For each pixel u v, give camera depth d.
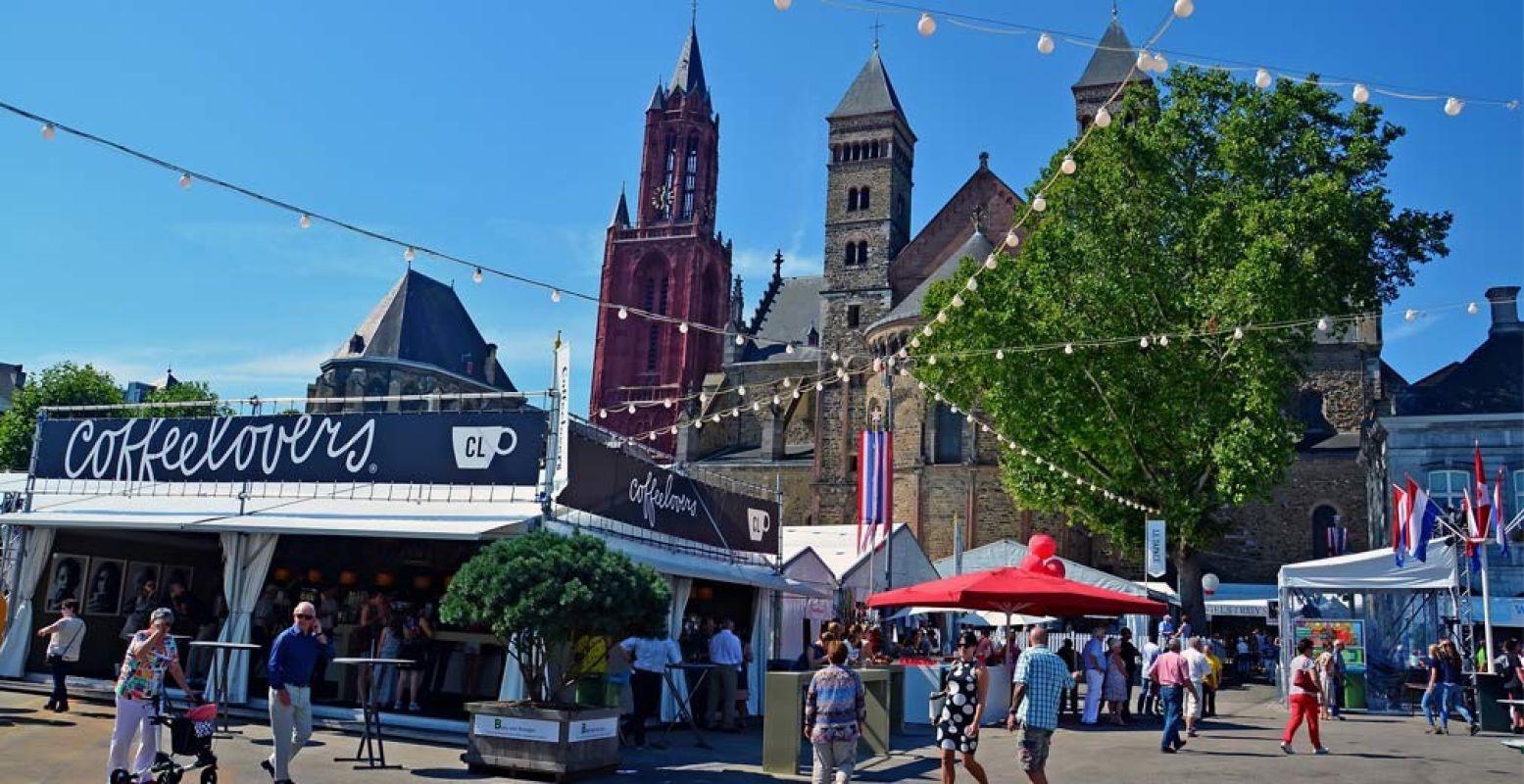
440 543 21.73
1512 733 22.00
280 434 19.23
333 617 20.34
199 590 22.97
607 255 94.38
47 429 21.45
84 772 12.08
